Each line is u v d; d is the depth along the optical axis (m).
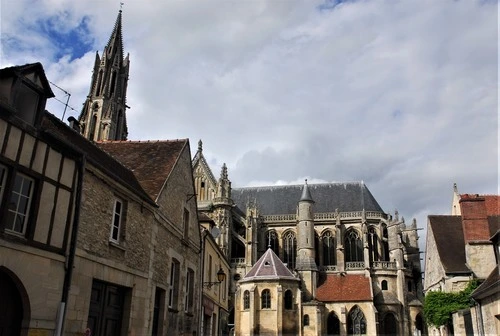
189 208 25.89
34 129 12.91
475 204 34.97
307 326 65.06
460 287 33.16
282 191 90.38
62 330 13.22
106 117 81.69
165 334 21.17
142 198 18.50
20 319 12.31
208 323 33.09
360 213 80.56
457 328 31.34
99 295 15.90
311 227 77.88
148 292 19.03
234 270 73.88
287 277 65.00
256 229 77.25
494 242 24.16
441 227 38.88
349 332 67.19
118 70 86.19
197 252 27.59
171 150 24.42
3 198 11.80
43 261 12.86
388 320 69.38
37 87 13.19
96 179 15.52
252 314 62.88
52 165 13.48
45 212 13.06
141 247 18.56
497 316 21.30
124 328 17.20
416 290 75.25
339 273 74.25
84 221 14.73
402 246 73.88
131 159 23.91
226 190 77.88
